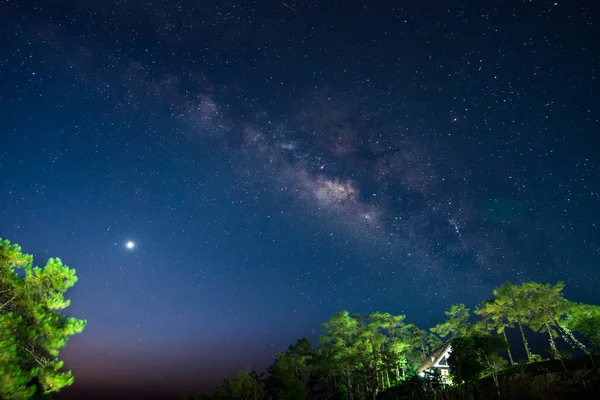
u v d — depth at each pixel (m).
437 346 53.16
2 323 12.95
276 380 46.56
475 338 33.28
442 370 45.72
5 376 11.64
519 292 40.06
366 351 42.47
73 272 14.95
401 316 51.19
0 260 14.37
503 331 44.69
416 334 51.62
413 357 53.38
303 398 40.34
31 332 13.61
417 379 39.84
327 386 51.00
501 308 42.28
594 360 32.28
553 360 36.06
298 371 47.03
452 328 50.06
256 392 43.97
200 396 45.31
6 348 12.34
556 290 37.12
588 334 31.36
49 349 13.83
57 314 14.56
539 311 37.75
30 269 14.62
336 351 43.72
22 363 13.34
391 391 43.28
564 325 36.25
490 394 32.97
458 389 34.66
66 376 13.32
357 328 46.78
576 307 33.78
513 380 33.72
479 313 46.09
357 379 44.78
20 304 14.38
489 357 31.97
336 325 45.59
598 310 31.94
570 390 29.19
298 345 47.50
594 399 27.08
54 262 14.68
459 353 32.84
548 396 29.58
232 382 44.25
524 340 41.09
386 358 42.53
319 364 45.00
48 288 14.70
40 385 13.36
